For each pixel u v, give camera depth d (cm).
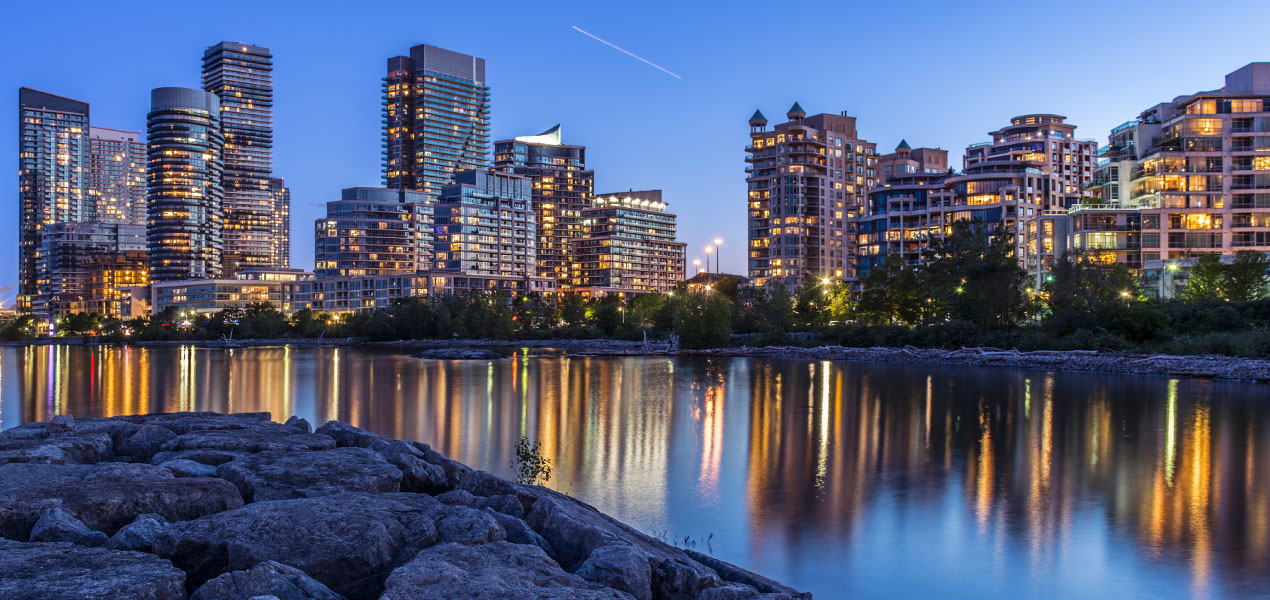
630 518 2703
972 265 11819
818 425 4922
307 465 1475
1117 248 15938
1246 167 16200
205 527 1059
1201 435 4359
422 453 1720
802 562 2253
